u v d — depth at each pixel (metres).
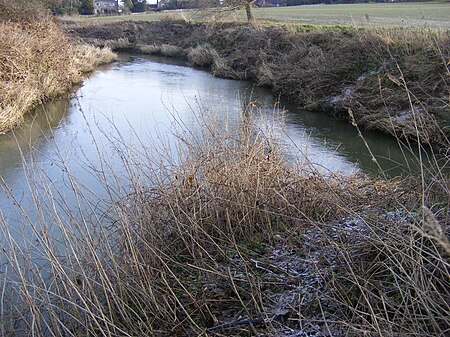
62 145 9.69
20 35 14.27
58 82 15.27
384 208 4.38
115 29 32.12
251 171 5.09
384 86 11.98
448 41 11.57
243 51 20.67
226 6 25.91
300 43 17.36
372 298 3.28
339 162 8.95
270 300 3.68
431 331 2.94
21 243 5.35
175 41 28.61
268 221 4.63
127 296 4.05
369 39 13.71
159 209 4.91
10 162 8.78
